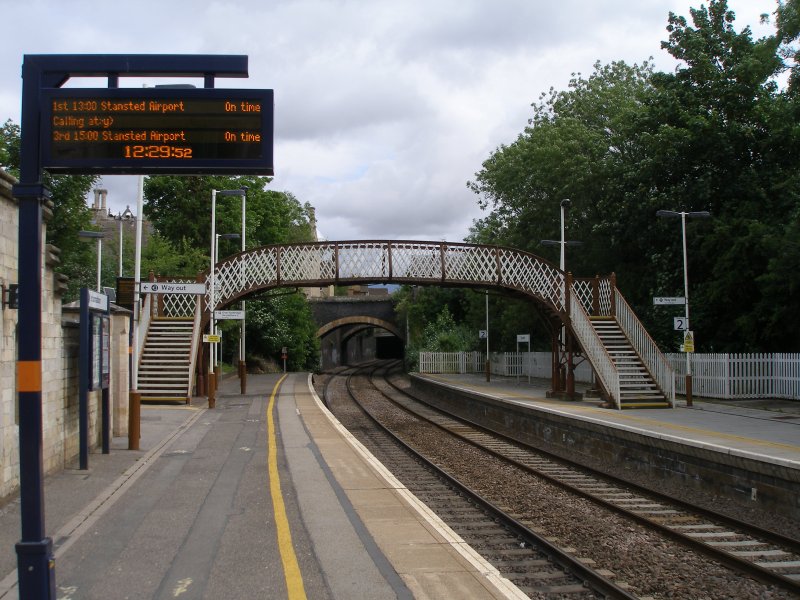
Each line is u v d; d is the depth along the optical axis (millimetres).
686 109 27906
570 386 24844
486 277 25469
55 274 11031
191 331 26406
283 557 6781
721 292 25312
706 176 26766
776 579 7258
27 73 5523
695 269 27797
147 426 17391
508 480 13445
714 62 28625
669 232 28594
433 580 6094
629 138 32125
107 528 7891
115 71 5680
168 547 7152
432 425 23875
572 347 25219
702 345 27750
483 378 40594
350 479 10750
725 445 12492
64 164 5617
